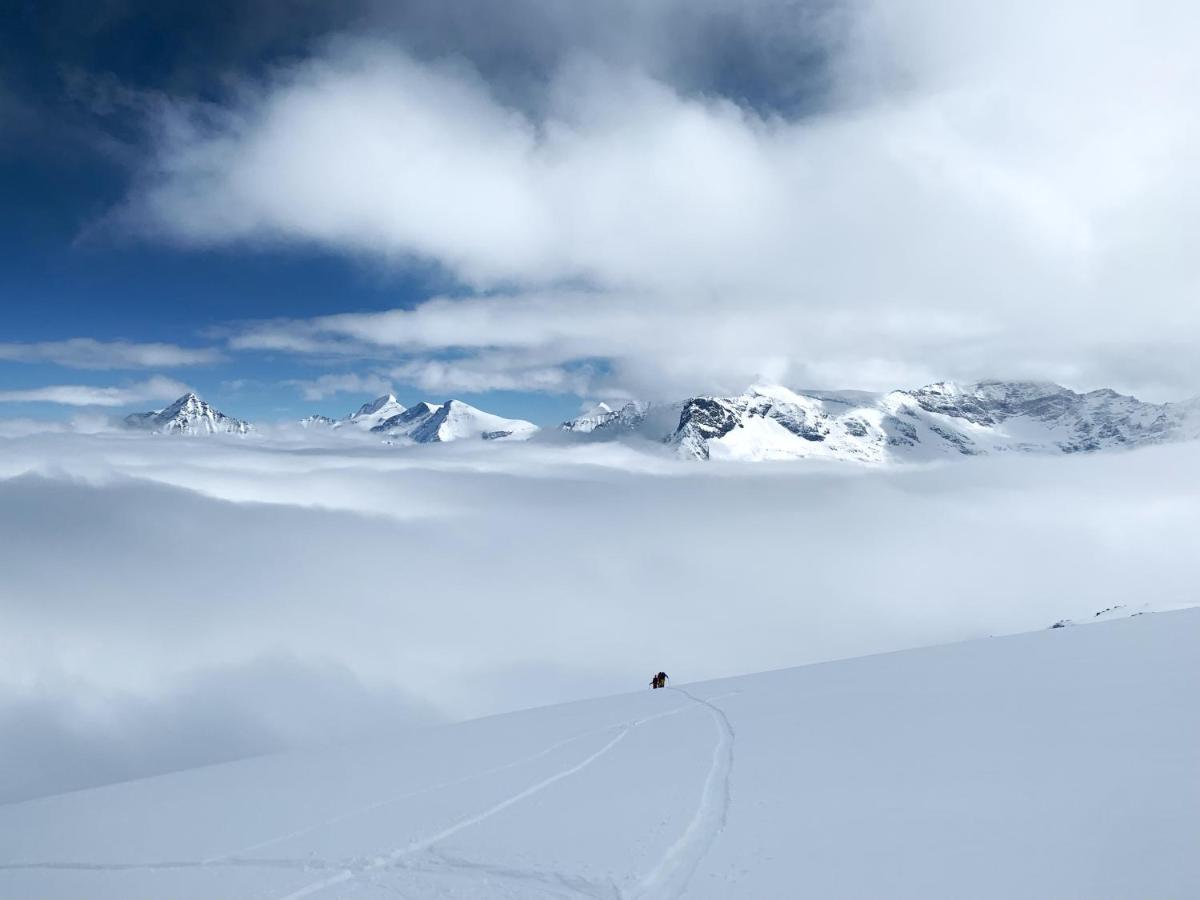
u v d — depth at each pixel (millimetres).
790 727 15625
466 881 8953
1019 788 9078
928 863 7188
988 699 15523
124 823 14438
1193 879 6016
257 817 13555
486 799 12844
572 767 14734
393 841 10930
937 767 10664
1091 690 14836
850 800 9703
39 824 15352
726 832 9211
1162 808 7625
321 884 9492
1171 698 13039
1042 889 6281
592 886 8188
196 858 11328
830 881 7160
